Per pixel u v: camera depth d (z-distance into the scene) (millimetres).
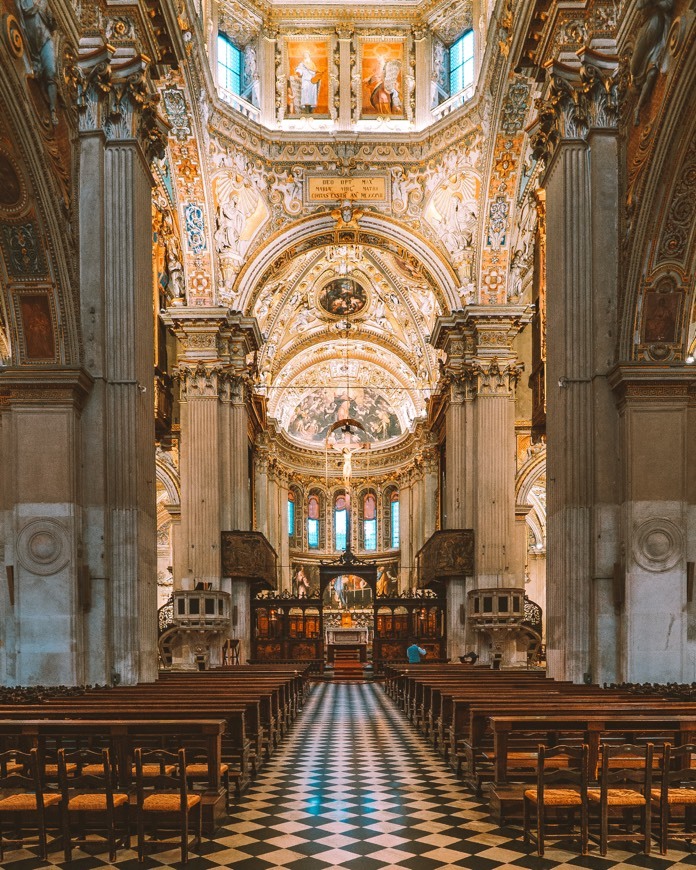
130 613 12336
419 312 33906
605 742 8383
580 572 12477
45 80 11297
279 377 40375
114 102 12766
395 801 8719
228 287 25859
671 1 11211
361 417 46156
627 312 12273
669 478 12086
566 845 6980
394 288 33594
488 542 24359
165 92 21734
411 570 40188
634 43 12133
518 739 8672
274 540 39719
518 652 23359
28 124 10758
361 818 8008
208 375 25172
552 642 13141
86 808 6641
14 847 6969
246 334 25938
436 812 8227
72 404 12000
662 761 6711
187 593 23250
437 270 26297
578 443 12680
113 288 12641
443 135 25234
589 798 6836
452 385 26094
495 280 25484
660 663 11828
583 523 12570
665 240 11766
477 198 25312
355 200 26094
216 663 23391
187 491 24828
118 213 12703
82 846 6996
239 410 26156
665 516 12047
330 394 45531
